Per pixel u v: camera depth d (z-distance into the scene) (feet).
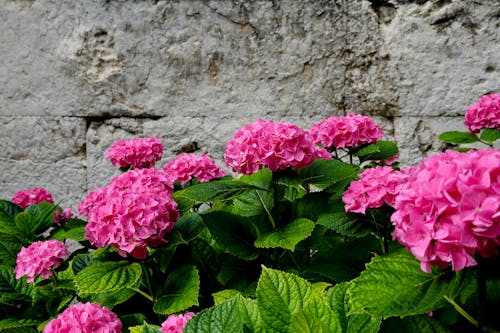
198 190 5.79
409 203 3.21
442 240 2.93
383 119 11.84
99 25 12.87
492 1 11.17
